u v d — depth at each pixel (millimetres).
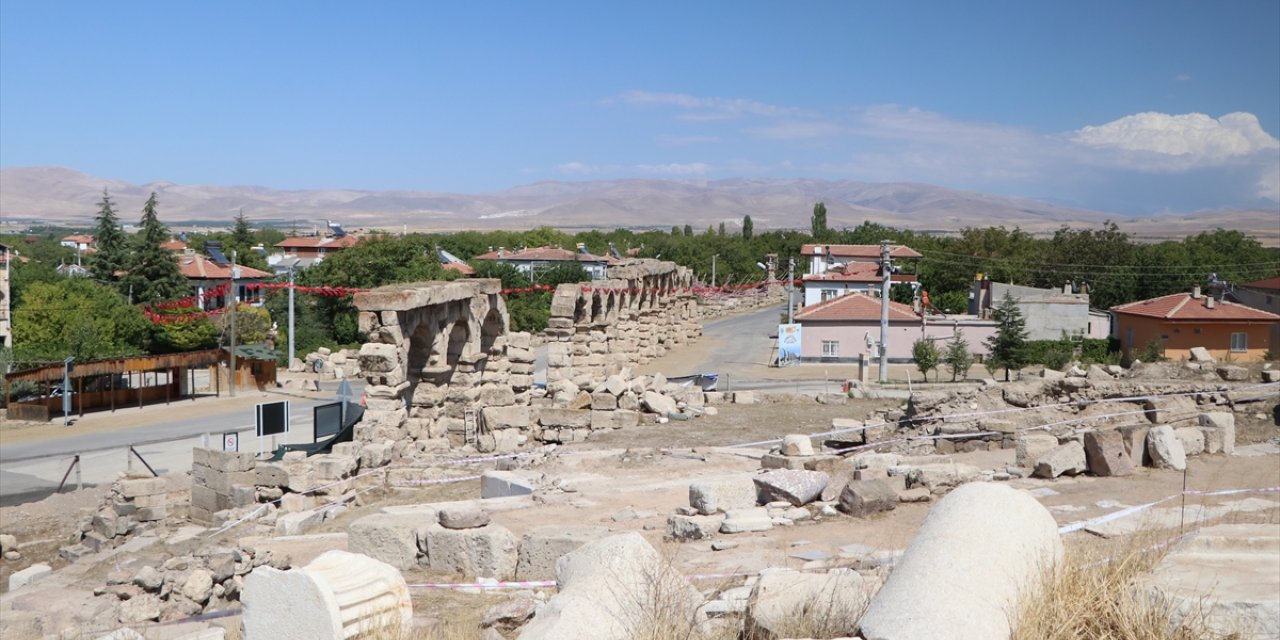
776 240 145375
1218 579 8141
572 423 31625
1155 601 7637
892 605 7051
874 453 23688
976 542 7719
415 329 30281
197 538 22672
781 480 16953
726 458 24703
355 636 9789
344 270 86250
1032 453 20219
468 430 32062
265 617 9961
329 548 18453
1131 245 101250
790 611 9070
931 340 58531
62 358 63062
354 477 25281
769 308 115688
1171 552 9281
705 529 15477
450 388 32281
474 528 15039
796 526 15938
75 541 27078
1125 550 9695
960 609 6871
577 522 17344
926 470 18203
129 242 103688
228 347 69875
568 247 145000
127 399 57812
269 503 24969
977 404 27859
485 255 117375
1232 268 93188
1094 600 7719
